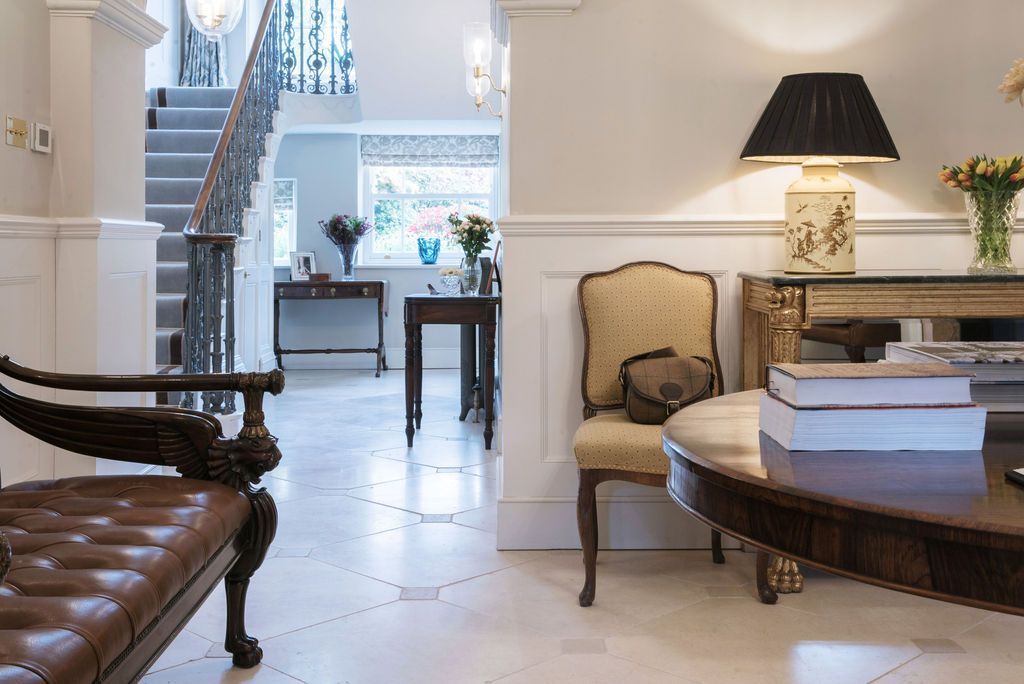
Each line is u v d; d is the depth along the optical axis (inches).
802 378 48.4
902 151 136.9
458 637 103.0
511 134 135.7
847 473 43.4
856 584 121.3
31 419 93.0
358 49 302.5
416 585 119.7
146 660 65.2
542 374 136.2
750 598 115.6
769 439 51.6
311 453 200.1
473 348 240.4
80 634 56.3
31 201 134.7
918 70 135.9
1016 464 45.2
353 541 138.3
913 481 42.0
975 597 36.0
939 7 135.3
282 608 111.7
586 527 113.3
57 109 140.2
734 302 136.5
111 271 146.9
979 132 136.9
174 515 80.0
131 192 157.3
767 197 136.1
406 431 206.1
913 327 123.2
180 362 235.3
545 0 132.7
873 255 137.6
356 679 92.5
